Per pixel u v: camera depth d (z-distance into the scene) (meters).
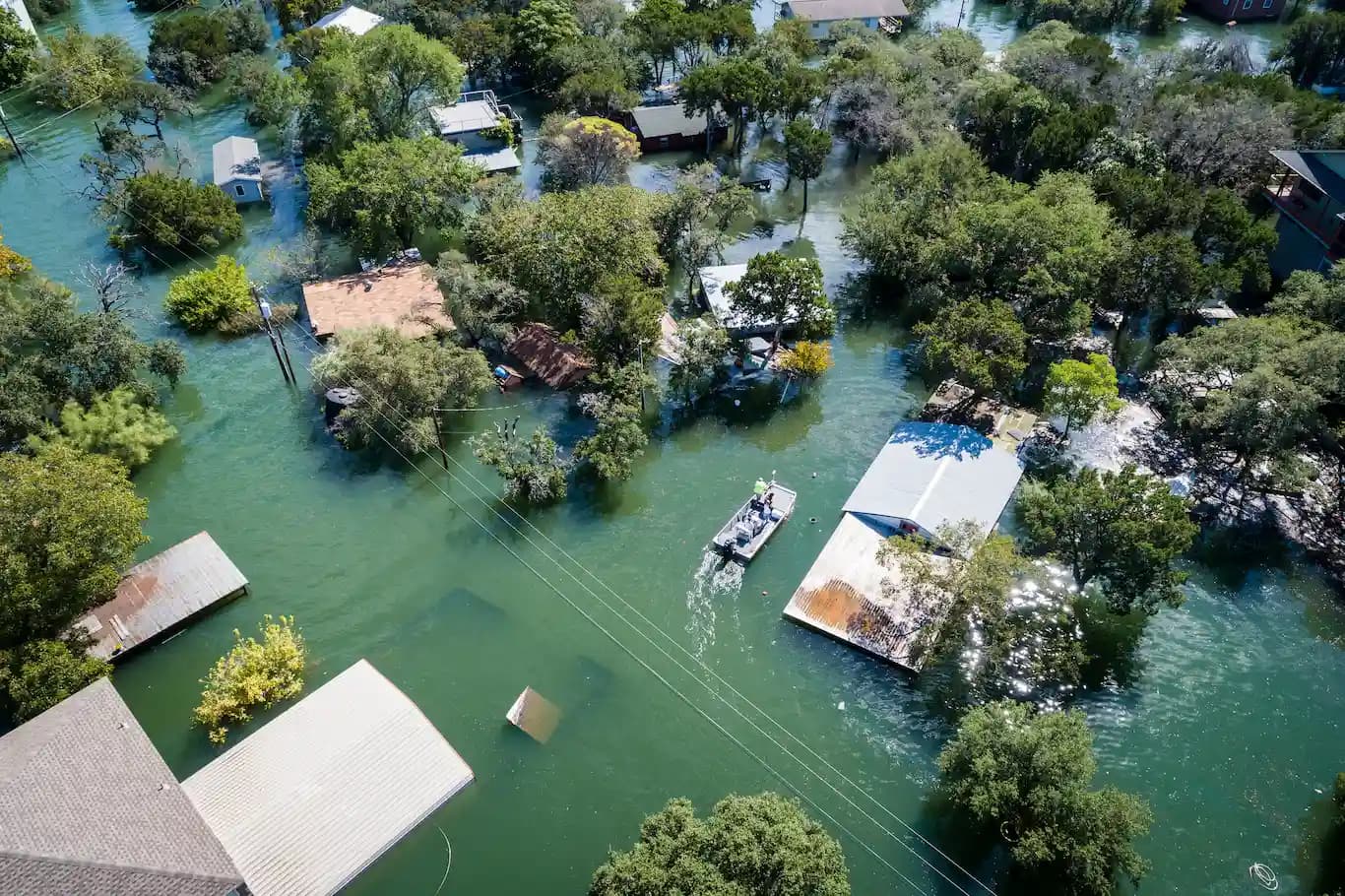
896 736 49.53
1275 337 64.94
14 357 66.88
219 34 127.75
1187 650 54.47
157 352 71.06
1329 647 54.78
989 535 59.22
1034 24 150.62
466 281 75.44
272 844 41.78
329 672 52.41
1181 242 72.88
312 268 85.94
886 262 83.38
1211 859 44.47
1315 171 80.25
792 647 54.22
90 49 121.38
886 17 144.88
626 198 81.94
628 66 122.81
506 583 58.12
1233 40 126.25
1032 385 75.88
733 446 70.06
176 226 91.31
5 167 106.81
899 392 75.44
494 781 46.94
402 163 85.44
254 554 59.84
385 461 67.56
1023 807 42.47
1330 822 46.00
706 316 79.44
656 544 61.22
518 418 71.19
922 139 101.75
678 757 48.38
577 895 42.38
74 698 43.06
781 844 36.69
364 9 136.88
